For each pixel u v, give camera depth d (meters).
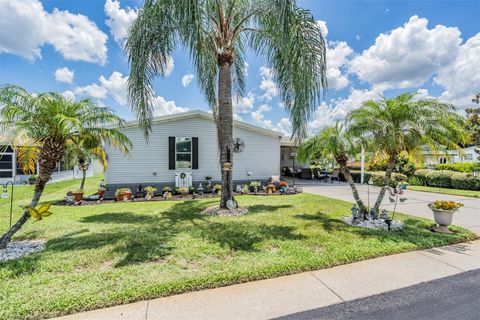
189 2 5.04
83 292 2.66
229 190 7.10
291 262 3.47
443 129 4.93
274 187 11.21
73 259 3.56
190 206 7.83
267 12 6.13
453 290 2.86
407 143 5.34
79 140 4.58
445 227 5.27
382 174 14.48
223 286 2.92
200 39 5.30
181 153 10.99
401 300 2.65
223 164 7.07
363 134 5.61
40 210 3.90
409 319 2.32
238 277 3.05
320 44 5.64
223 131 7.05
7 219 6.05
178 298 2.66
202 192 10.56
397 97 5.48
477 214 7.06
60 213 6.84
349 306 2.54
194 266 3.36
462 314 2.39
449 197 10.19
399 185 5.78
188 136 11.08
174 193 10.35
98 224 5.61
